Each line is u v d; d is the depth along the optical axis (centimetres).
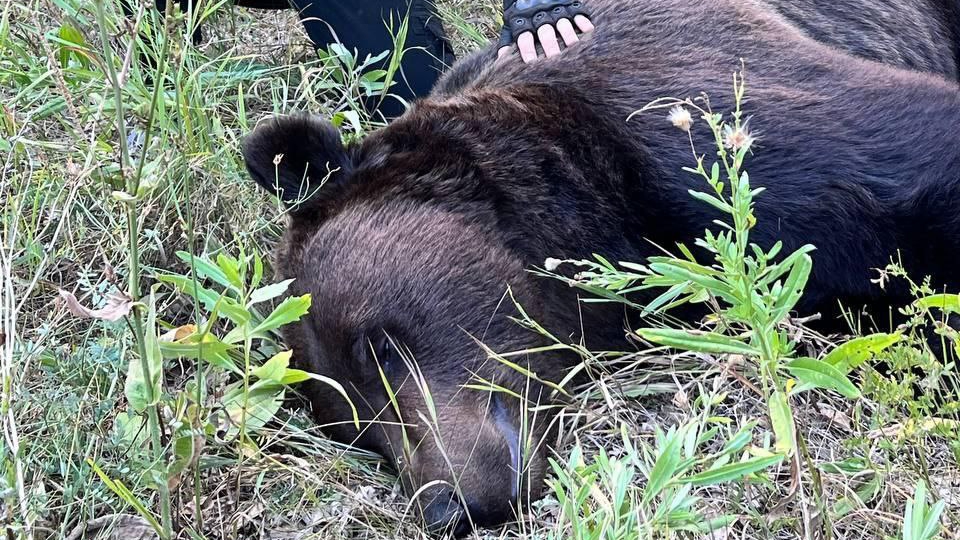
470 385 127
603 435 132
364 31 182
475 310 133
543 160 141
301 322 134
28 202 154
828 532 104
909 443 118
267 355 140
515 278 136
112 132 159
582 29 152
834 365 102
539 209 140
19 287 144
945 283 138
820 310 141
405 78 179
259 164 139
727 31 149
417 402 129
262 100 182
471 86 152
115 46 161
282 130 138
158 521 121
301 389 138
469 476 124
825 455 122
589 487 103
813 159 137
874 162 136
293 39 193
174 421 112
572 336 140
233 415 128
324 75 185
